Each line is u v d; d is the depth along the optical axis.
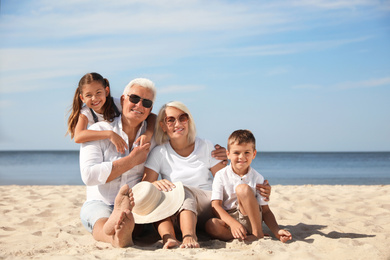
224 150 3.87
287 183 17.25
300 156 86.31
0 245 3.31
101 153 3.64
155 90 3.76
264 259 2.60
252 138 3.46
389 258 2.65
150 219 3.23
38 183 15.68
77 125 3.95
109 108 4.04
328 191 7.52
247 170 3.53
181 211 3.25
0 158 66.75
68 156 77.44
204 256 2.63
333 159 66.69
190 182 3.70
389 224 4.18
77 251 2.91
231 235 3.40
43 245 3.24
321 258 2.64
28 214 4.86
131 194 3.02
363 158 70.75
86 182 3.39
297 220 4.41
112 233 3.02
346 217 4.67
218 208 3.38
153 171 3.73
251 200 3.23
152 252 2.79
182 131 3.67
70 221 4.49
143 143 3.63
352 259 2.63
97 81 3.92
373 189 8.20
